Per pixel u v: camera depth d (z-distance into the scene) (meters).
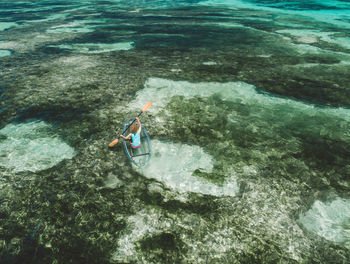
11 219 4.97
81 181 5.86
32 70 12.09
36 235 4.69
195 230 4.74
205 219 4.95
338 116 8.57
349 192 5.60
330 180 5.92
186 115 8.45
